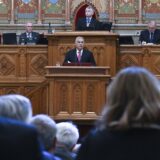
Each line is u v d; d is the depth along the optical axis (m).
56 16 28.00
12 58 20.91
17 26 27.89
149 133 4.44
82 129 16.52
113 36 19.27
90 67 16.28
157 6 27.97
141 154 4.39
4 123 4.54
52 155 5.77
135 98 4.49
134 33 27.69
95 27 21.28
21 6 28.14
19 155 4.46
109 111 4.55
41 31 27.77
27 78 20.77
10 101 5.00
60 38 19.66
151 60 20.06
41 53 20.73
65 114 16.31
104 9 27.89
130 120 4.45
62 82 16.34
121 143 4.45
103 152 4.47
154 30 22.67
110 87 4.63
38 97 17.42
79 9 26.25
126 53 20.16
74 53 18.75
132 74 4.55
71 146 7.21
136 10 27.92
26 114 5.02
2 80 20.84
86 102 16.33
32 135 4.52
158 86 4.56
